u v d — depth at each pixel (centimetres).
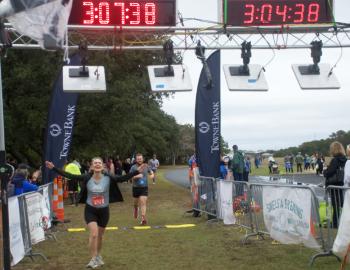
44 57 2055
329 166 1008
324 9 1063
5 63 2083
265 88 1104
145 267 789
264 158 9994
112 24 1020
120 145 2927
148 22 1032
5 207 658
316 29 1109
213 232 1118
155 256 872
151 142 6681
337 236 709
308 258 809
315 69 1124
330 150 1021
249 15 1062
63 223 1351
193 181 1464
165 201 2020
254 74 1112
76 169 1873
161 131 9000
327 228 764
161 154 8744
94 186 790
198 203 1416
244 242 959
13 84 2114
